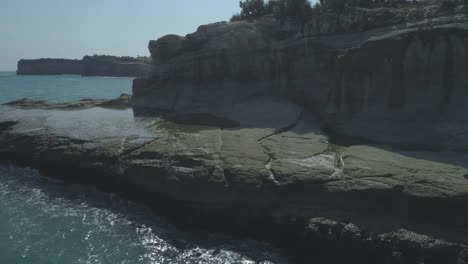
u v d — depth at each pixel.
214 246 15.87
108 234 16.69
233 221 16.69
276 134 22.19
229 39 29.58
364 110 23.11
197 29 31.72
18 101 35.84
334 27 25.69
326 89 25.45
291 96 27.59
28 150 23.78
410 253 13.72
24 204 19.42
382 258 14.08
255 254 15.34
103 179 20.67
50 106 33.88
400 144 20.67
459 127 19.64
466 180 15.29
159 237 16.50
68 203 19.58
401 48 21.50
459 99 20.19
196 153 18.88
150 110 31.22
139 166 18.98
